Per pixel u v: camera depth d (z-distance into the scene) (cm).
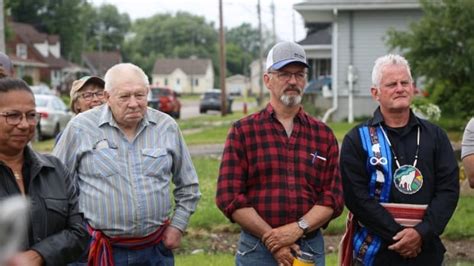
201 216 954
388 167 471
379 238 479
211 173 1405
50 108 2408
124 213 456
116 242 461
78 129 471
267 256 473
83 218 421
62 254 372
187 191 496
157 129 481
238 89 12662
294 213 464
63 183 387
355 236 494
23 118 365
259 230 464
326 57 3700
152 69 12769
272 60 474
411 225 468
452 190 473
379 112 488
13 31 7412
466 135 504
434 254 481
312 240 478
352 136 486
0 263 147
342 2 2792
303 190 468
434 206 468
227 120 3641
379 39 2834
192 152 1869
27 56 7812
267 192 468
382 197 473
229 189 469
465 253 819
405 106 471
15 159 374
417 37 2073
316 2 2814
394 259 477
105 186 459
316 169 475
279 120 477
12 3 9250
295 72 471
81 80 600
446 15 2017
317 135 480
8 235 140
